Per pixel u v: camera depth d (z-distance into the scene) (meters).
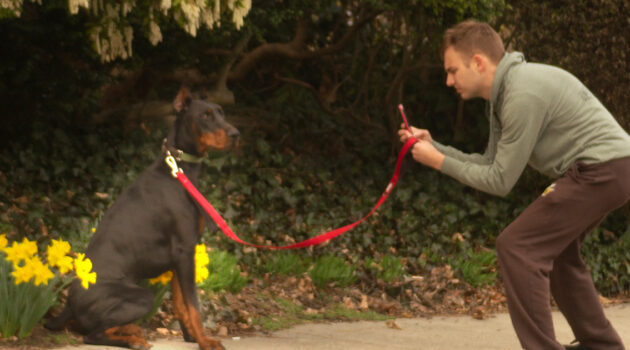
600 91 11.55
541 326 4.70
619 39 11.30
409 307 8.49
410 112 16.64
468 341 6.57
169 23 10.15
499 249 4.82
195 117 5.29
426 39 14.78
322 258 8.94
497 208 12.41
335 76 16.62
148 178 5.39
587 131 4.68
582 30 11.70
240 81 16.28
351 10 15.16
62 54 11.90
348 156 14.74
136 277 5.29
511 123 4.65
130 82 14.14
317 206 11.59
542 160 4.83
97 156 11.47
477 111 15.79
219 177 11.47
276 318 7.12
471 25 4.89
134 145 12.62
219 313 6.68
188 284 5.25
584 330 5.22
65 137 11.90
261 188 11.64
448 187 13.41
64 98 12.38
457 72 4.90
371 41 16.03
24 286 5.11
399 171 5.32
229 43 12.98
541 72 4.70
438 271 9.70
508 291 4.76
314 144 15.64
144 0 6.43
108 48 6.71
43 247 7.81
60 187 10.62
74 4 5.53
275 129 15.17
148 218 5.25
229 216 10.00
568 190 4.68
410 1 11.77
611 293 10.45
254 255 8.88
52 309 5.68
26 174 10.63
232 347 5.72
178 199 5.24
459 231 11.49
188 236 5.24
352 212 11.49
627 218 11.95
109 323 5.11
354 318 7.62
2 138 12.15
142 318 5.82
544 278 4.73
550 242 4.75
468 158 5.28
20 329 5.09
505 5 12.22
